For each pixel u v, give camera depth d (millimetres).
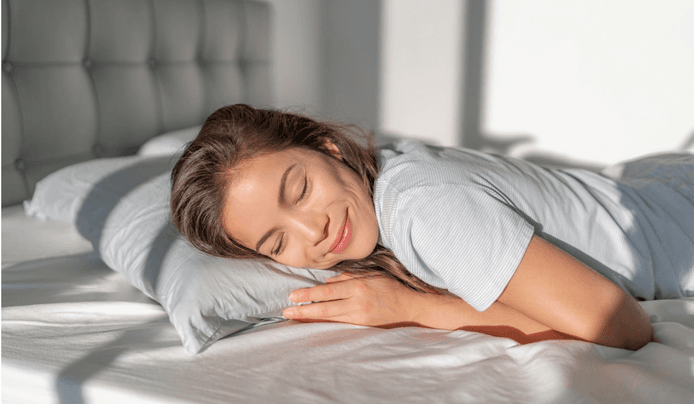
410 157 754
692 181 942
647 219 846
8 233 1058
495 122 2291
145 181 1009
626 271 778
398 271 784
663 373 541
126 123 1437
